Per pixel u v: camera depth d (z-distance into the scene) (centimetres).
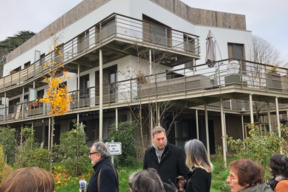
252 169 230
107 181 307
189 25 1798
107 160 329
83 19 1683
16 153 1065
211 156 1505
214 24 1941
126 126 1160
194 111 1448
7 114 2159
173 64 1584
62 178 781
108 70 1526
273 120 1836
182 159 347
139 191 204
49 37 2014
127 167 1033
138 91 1173
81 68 1630
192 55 1473
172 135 1431
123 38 1240
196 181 279
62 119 1720
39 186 145
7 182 145
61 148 914
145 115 1275
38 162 866
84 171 878
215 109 1454
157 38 1438
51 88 816
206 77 1029
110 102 1420
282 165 294
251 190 225
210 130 1675
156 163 358
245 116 1728
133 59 1387
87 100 1480
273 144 585
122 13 1425
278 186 273
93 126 1494
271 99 1152
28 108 1855
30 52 2292
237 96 1067
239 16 2056
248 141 619
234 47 1998
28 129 1160
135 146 1116
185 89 1055
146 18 1500
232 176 236
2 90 2261
